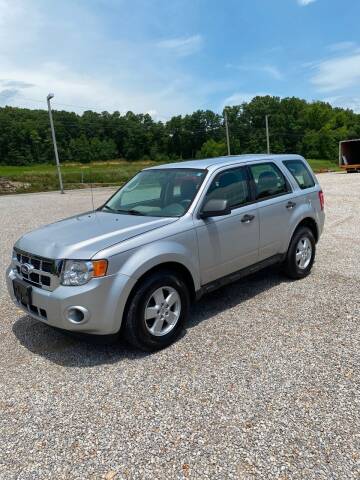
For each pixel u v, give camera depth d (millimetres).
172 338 3760
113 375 3295
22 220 12734
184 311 3855
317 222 5668
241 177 4629
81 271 3268
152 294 3551
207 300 4863
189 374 3252
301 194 5387
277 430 2553
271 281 5441
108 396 3012
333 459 2297
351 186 18906
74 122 93125
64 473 2311
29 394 3092
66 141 90062
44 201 20047
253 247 4617
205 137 92938
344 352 3477
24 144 85375
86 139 92625
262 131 86250
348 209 11492
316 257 6516
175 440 2518
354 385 2988
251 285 5320
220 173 4395
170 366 3393
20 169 71750
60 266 3326
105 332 3350
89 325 3279
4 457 2455
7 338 4094
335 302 4605
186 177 4375
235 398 2904
